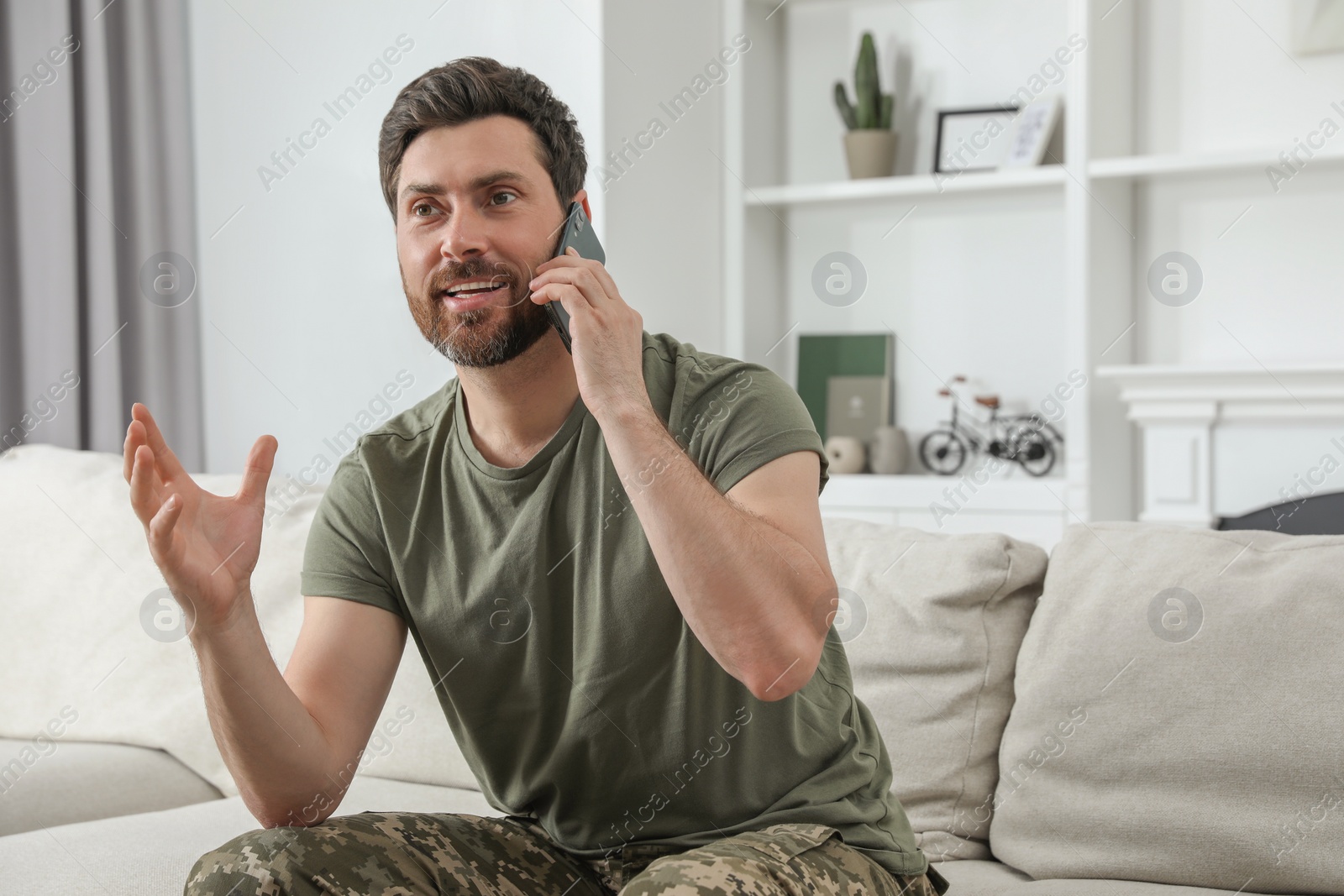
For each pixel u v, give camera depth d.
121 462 2.09
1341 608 1.17
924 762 1.36
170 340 3.06
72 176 2.84
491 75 1.08
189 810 1.54
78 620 1.90
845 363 3.20
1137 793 1.21
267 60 2.99
